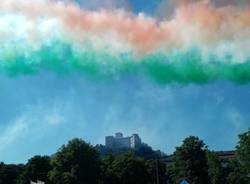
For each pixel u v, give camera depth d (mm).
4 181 133750
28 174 119500
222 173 87188
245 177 80812
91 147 106875
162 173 116438
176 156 99438
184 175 97000
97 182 105562
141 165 113000
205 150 98938
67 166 103188
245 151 78562
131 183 110688
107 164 112500
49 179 104438
